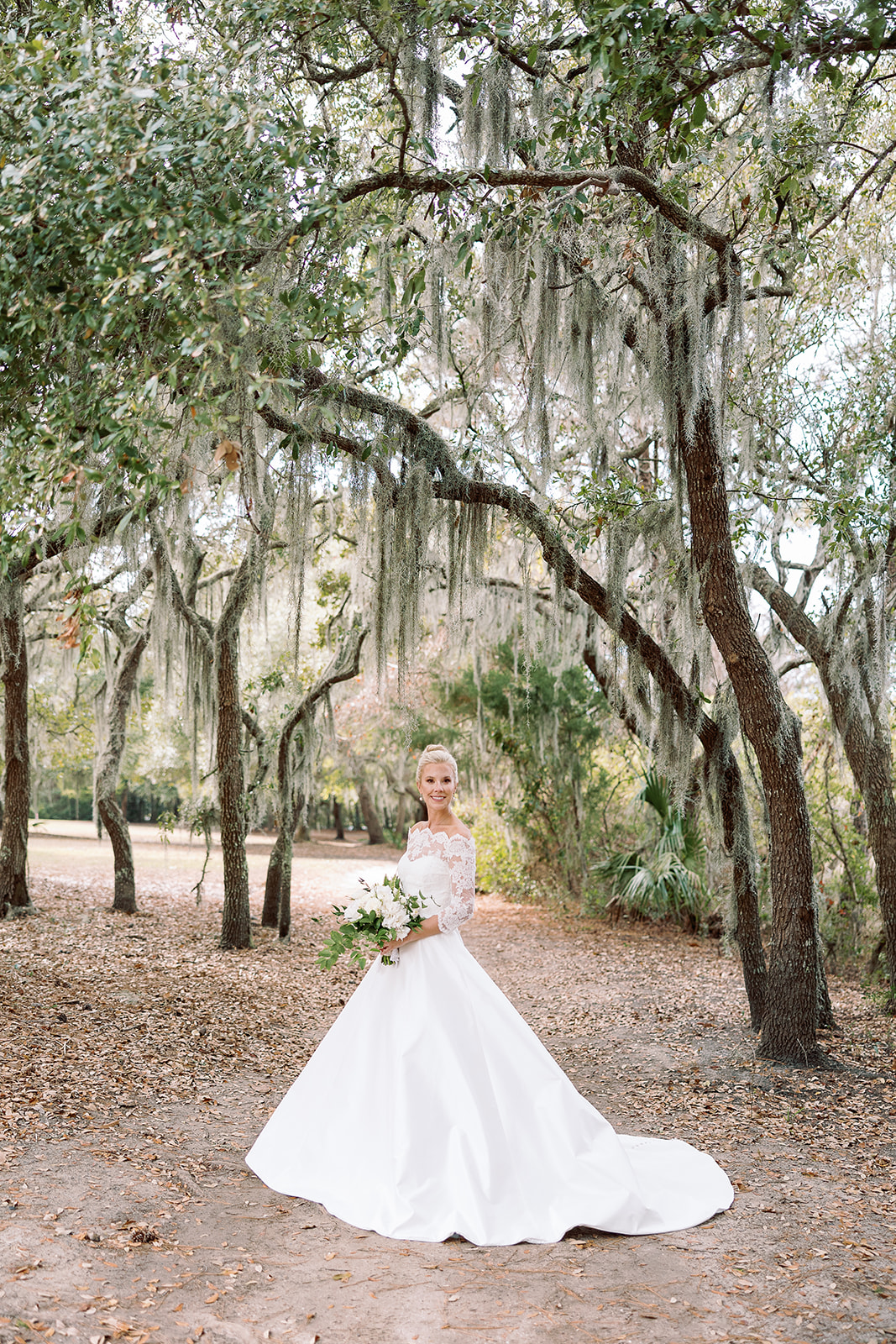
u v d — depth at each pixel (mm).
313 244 4273
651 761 12023
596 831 14094
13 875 10961
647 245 5832
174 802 31953
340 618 11875
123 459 3096
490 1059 3760
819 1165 4324
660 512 6863
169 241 3006
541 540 6922
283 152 3502
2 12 4715
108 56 3232
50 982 7309
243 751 11578
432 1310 2850
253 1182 3830
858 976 9961
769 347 6988
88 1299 2766
